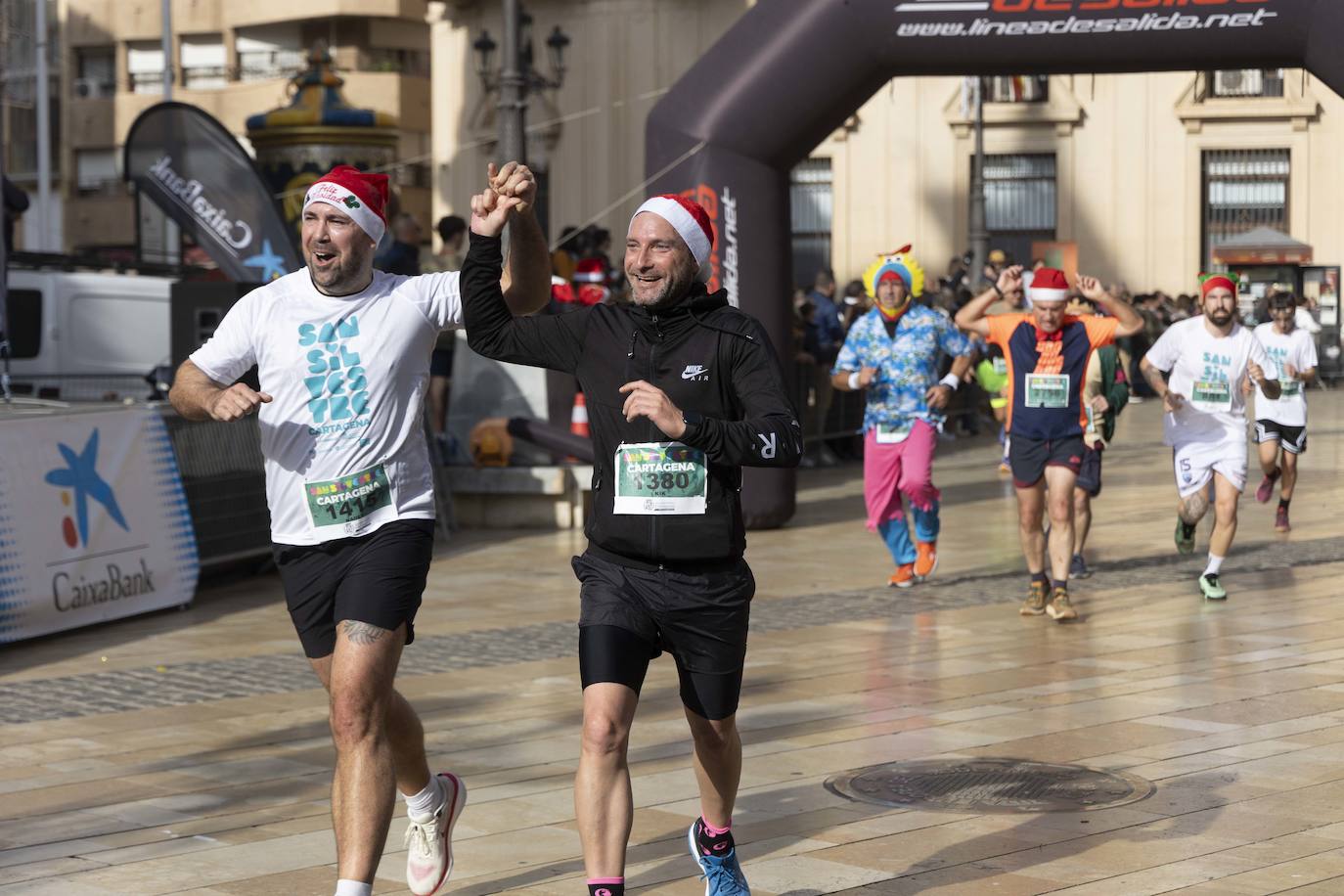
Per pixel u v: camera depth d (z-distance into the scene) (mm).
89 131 62812
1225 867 6508
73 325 22438
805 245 43562
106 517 12383
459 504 18281
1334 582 13953
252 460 14617
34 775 8016
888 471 13766
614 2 41781
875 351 13719
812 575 14672
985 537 17156
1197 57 15633
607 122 42031
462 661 10859
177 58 61344
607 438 5773
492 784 7781
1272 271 41250
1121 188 42594
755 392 5629
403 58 58562
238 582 14672
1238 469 13180
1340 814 7234
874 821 7141
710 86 16688
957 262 32438
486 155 44094
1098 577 14375
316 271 5984
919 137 42719
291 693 9953
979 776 7871
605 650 5578
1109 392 13984
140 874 6441
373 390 5957
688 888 6289
